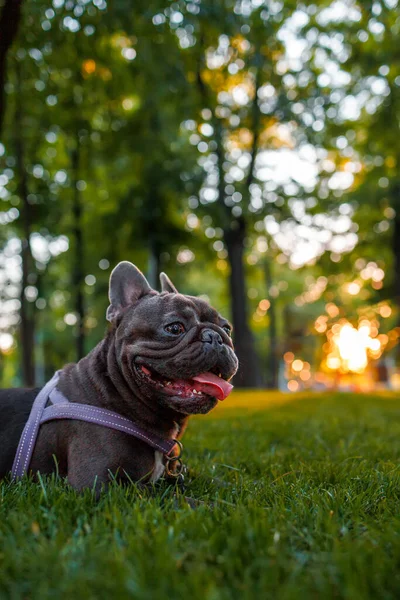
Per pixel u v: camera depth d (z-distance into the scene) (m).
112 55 11.98
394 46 14.72
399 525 2.71
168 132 15.56
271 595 1.97
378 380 39.94
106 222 19.64
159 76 12.27
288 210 19.28
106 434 3.44
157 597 1.92
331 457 5.22
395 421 8.91
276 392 15.06
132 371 3.52
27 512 2.82
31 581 2.11
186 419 3.83
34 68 11.29
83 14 9.78
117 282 3.94
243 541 2.46
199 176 18.23
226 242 19.61
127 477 3.39
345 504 3.20
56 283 22.39
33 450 3.58
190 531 2.56
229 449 5.56
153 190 18.75
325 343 38.56
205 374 3.48
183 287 24.28
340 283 22.92
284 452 5.42
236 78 18.34
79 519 2.67
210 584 1.96
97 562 2.20
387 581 2.10
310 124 17.72
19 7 8.46
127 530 2.57
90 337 26.48
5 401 3.81
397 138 16.73
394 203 19.06
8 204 18.88
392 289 22.69
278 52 17.05
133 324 3.62
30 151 17.55
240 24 11.07
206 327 3.54
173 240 19.98
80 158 18.64
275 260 24.84
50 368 34.94
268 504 3.29
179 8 9.98
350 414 9.66
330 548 2.45
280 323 38.75
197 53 13.50
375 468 4.48
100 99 13.49
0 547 2.45
